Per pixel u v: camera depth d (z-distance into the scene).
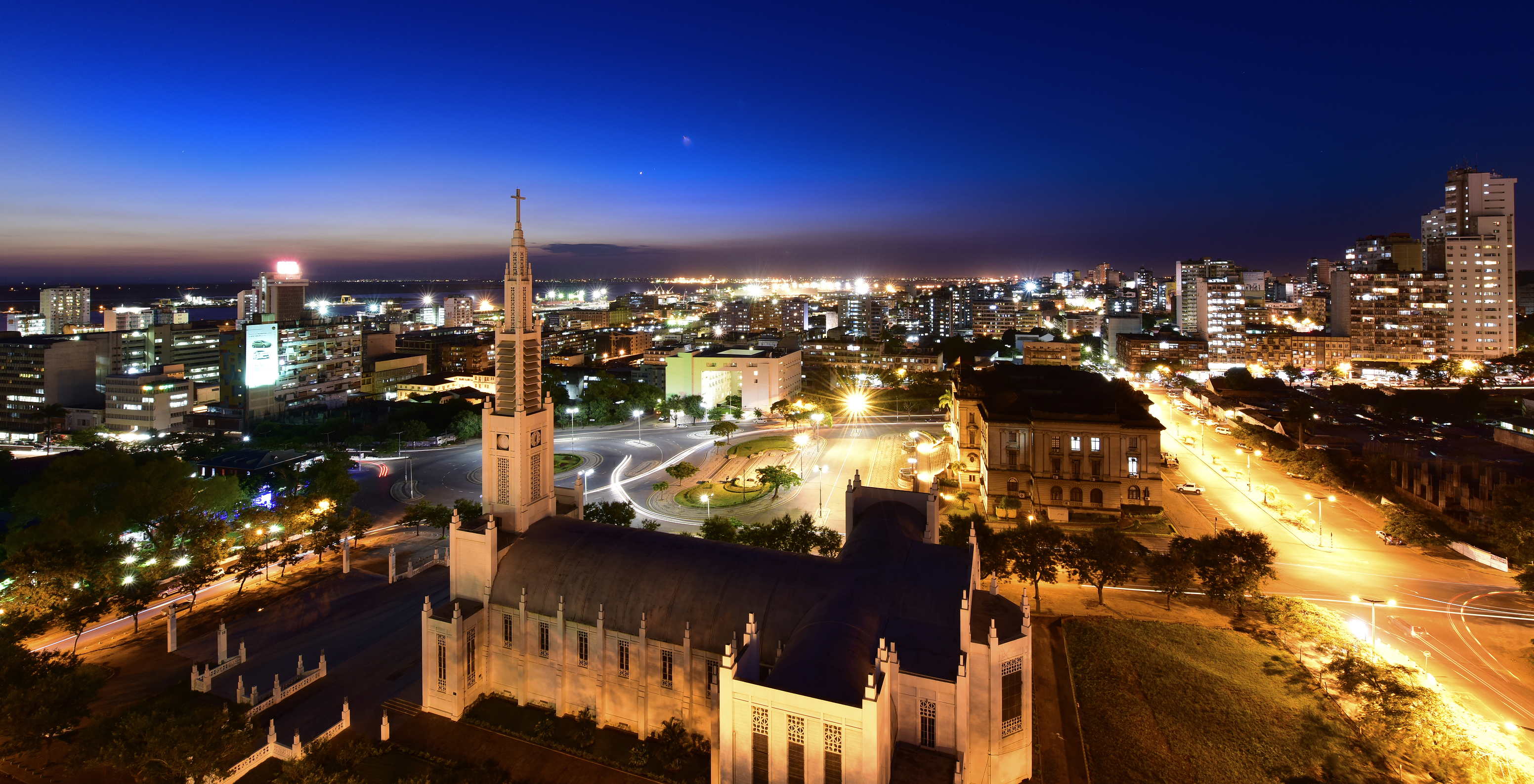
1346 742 60.00
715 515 133.88
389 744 59.19
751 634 50.59
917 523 74.19
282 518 101.19
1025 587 94.56
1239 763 57.50
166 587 91.19
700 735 58.47
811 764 44.34
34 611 73.69
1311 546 111.56
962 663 49.69
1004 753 53.41
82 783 52.81
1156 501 126.25
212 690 67.44
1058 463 128.00
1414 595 92.31
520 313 70.00
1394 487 136.62
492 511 70.75
